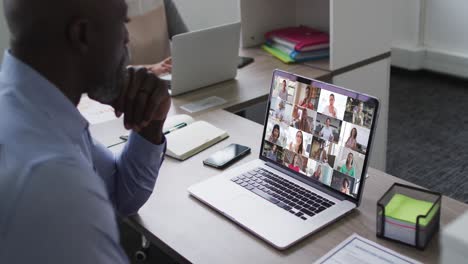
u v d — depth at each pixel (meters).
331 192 1.21
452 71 4.00
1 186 0.63
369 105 1.11
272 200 1.20
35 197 0.62
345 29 2.17
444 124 3.28
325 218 1.12
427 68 4.17
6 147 0.67
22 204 0.62
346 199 1.17
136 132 1.20
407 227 1.02
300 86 1.26
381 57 2.40
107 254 0.67
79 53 0.78
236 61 2.10
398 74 4.29
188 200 1.25
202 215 1.18
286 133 1.30
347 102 1.15
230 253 1.04
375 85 2.43
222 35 1.97
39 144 0.69
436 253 1.00
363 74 2.35
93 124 1.73
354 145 1.15
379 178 1.29
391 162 2.85
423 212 1.05
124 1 0.83
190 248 1.06
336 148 1.19
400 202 1.11
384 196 1.08
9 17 0.74
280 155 1.32
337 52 2.18
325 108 1.20
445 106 3.55
